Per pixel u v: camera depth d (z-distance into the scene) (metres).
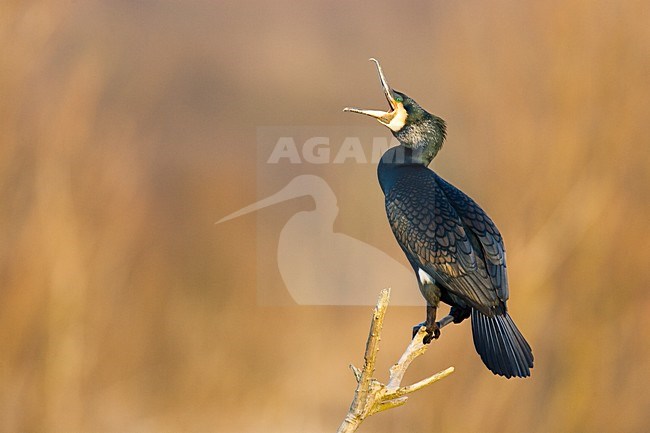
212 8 33.47
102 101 17.27
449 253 6.04
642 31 13.25
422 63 22.42
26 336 13.62
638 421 13.14
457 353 13.28
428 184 6.26
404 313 15.06
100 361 14.40
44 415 13.60
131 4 32.06
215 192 19.08
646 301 13.16
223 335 15.71
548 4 13.53
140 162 18.94
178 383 15.09
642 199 13.23
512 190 13.44
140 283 15.66
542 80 13.50
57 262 13.65
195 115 27.00
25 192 13.45
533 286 13.19
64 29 14.35
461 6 14.17
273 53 30.72
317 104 27.30
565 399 13.06
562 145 13.31
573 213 13.23
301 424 14.59
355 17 29.75
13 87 13.16
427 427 13.16
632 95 13.19
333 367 15.40
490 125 13.67
